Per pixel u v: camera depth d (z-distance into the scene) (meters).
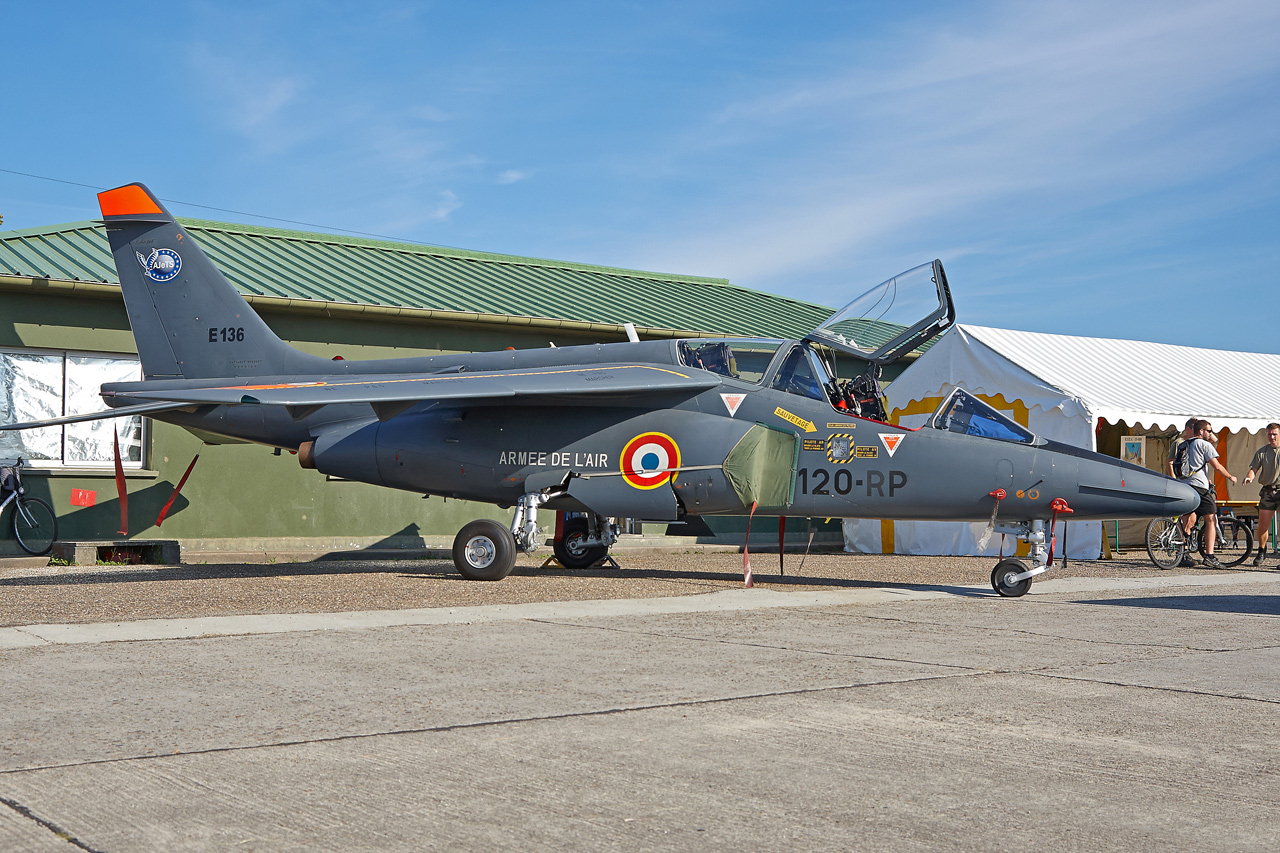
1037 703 5.20
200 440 15.73
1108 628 8.11
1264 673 6.08
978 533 17.28
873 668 6.16
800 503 11.46
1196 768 4.06
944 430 11.09
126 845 3.10
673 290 24.47
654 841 3.20
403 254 22.00
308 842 3.15
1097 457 10.78
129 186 14.23
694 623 8.20
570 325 18.09
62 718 4.71
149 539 15.41
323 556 16.50
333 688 5.41
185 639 7.06
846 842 3.21
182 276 14.13
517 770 3.94
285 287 16.92
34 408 14.91
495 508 18.02
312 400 11.04
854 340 11.66
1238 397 17.98
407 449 12.63
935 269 11.67
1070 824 3.39
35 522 14.59
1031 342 17.89
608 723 4.70
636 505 11.77
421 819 3.37
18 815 3.37
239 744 4.28
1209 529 15.30
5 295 14.59
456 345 17.55
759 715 4.88
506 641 7.09
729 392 11.70
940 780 3.87
